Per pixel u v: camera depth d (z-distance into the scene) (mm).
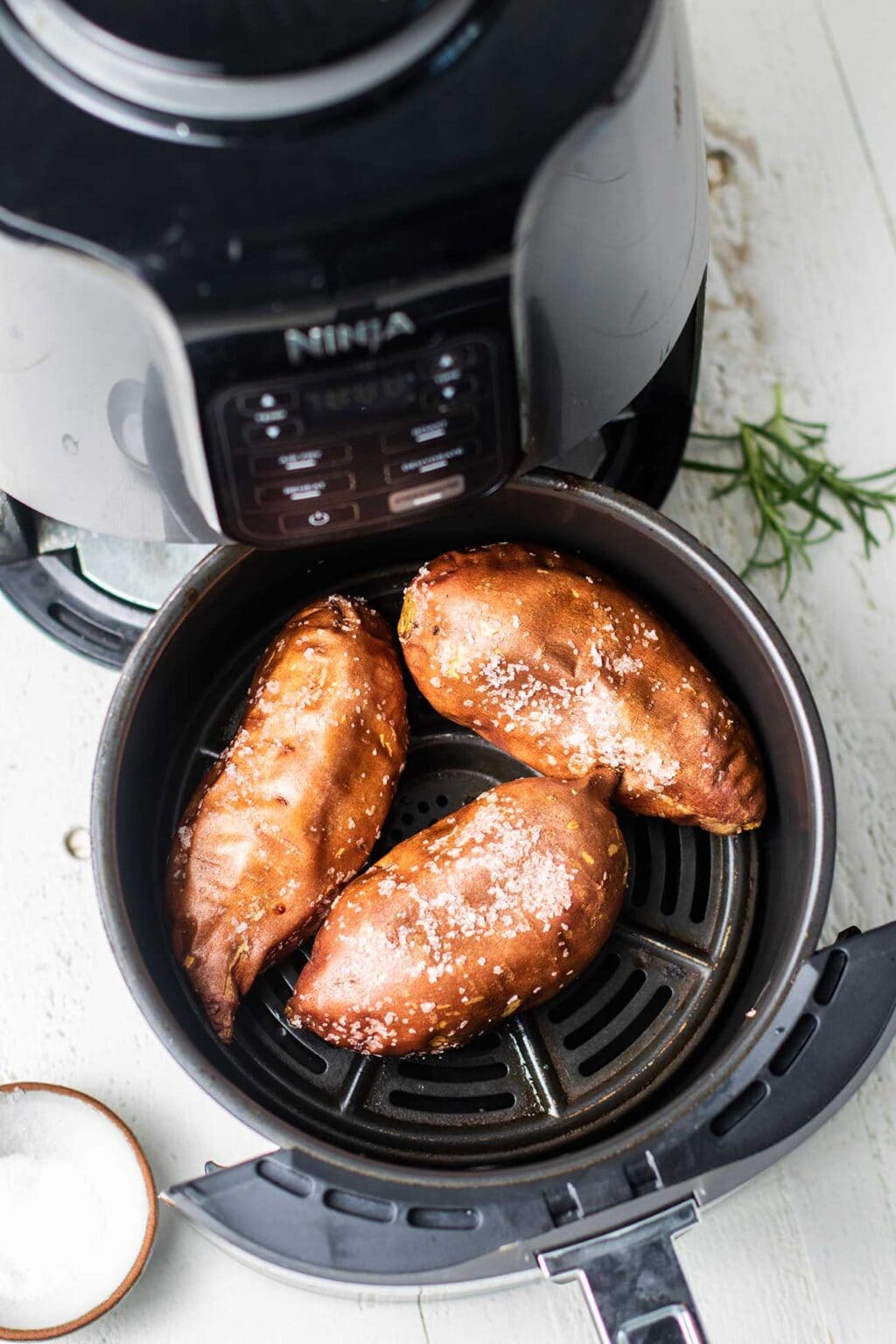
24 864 847
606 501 762
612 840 743
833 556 902
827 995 697
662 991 787
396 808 817
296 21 626
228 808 750
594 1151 682
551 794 743
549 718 756
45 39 633
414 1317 807
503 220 632
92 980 835
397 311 637
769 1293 816
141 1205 793
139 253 626
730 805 762
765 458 898
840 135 957
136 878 748
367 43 626
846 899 862
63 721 861
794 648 891
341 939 734
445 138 630
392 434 666
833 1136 832
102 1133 802
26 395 685
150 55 625
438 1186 675
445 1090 772
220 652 809
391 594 828
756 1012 711
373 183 627
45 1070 825
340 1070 771
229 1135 821
